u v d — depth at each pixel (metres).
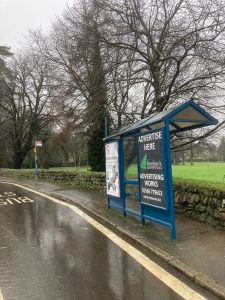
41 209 13.11
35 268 6.28
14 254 7.21
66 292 5.16
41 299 4.94
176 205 9.85
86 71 16.92
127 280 5.54
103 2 14.98
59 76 24.34
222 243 6.94
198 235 7.59
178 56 15.30
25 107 37.84
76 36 16.00
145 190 8.41
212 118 7.84
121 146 10.13
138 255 6.82
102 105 16.67
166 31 15.08
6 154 51.28
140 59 15.56
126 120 19.53
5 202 15.38
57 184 21.95
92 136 22.00
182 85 15.91
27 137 39.50
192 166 25.73
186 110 7.64
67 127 19.53
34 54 28.30
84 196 15.29
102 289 5.22
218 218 8.05
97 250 7.30
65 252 7.24
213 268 5.61
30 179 27.52
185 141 18.00
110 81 15.78
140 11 15.12
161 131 7.53
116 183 10.50
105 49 15.77
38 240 8.34
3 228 9.86
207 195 8.49
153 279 5.54
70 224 10.09
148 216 8.52
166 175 7.45
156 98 15.71
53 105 25.11
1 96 38.31
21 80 36.44
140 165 8.62
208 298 4.76
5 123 41.03
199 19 14.13
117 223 9.34
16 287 5.41
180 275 5.66
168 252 6.56
